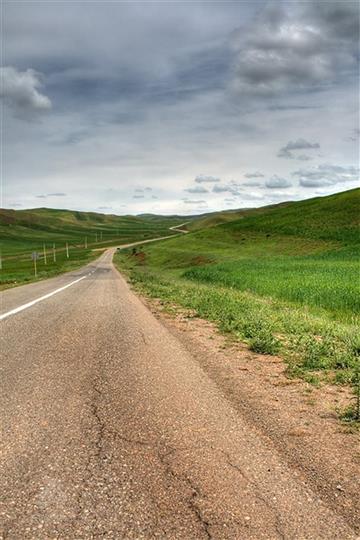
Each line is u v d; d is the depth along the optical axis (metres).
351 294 15.20
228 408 4.45
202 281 27.77
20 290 22.50
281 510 2.66
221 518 2.56
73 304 14.75
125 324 10.15
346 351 7.34
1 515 2.55
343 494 2.86
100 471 3.09
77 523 2.49
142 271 49.00
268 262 38.03
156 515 2.58
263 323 9.95
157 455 3.36
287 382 5.59
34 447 3.47
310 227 72.00
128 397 4.74
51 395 4.81
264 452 3.45
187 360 6.54
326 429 4.01
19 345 7.63
